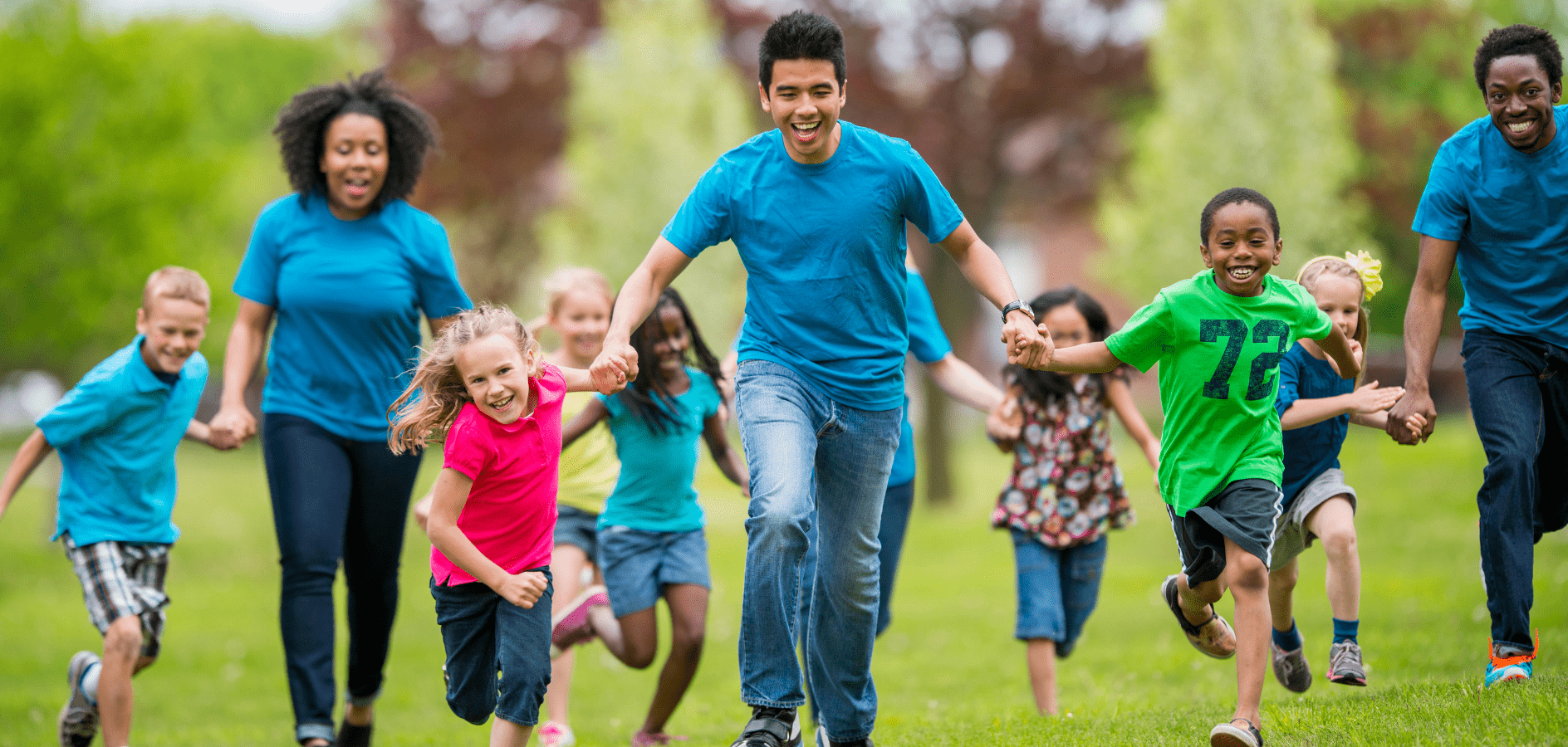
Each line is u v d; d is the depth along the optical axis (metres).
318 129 13.64
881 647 25.62
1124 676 18.41
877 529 10.27
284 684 25.08
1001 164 51.00
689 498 14.78
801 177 9.95
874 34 49.00
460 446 9.95
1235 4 41.03
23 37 42.56
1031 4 47.84
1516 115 11.12
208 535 46.84
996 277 10.29
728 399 14.95
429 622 32.03
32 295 40.84
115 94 42.88
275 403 13.58
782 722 9.83
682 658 14.47
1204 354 10.23
